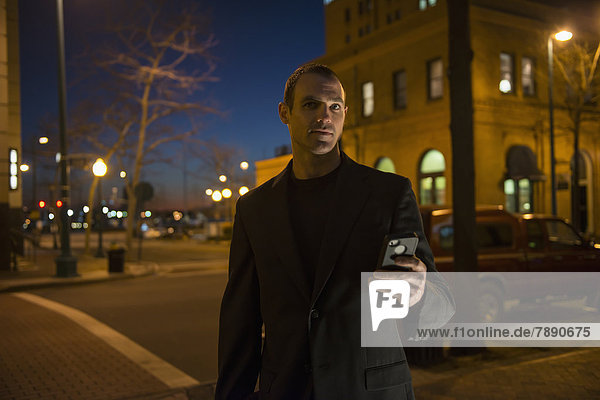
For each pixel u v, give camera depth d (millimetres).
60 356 6957
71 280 15227
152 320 9430
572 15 23172
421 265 1411
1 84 18328
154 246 35781
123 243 42312
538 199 22156
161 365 6480
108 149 24828
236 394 1854
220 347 1897
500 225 8438
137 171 23984
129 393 5410
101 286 14602
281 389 1607
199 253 27453
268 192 1809
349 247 1577
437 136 22047
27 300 12141
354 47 26859
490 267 8156
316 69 1677
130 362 6621
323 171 1728
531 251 8500
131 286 14328
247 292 1868
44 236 59719
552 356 5918
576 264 8727
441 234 7762
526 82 22109
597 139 24375
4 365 6543
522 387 4836
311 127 1645
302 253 1681
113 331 8516
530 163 21047
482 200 20500
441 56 21859
